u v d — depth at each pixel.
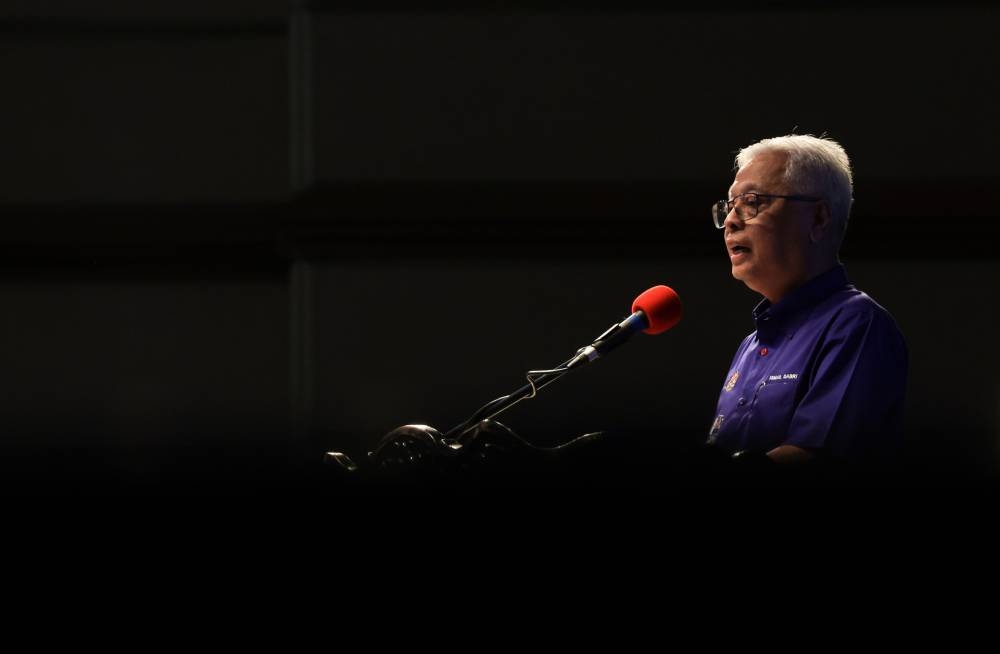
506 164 14.50
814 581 3.61
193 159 14.84
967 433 14.04
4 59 14.78
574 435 14.22
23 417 14.73
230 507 3.66
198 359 14.87
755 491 3.69
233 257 14.88
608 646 3.59
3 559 3.66
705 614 3.58
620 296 14.38
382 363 14.47
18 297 14.78
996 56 14.21
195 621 3.62
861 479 3.80
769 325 6.84
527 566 3.61
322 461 4.83
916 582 3.60
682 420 14.14
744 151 7.17
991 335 14.14
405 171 14.51
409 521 3.64
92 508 3.67
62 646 3.62
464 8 14.47
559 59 14.45
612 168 14.45
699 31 14.38
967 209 14.09
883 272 14.23
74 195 14.84
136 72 14.85
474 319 14.45
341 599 3.61
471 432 4.59
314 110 14.45
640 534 3.64
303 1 14.45
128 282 14.84
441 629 3.60
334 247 14.51
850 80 14.30
